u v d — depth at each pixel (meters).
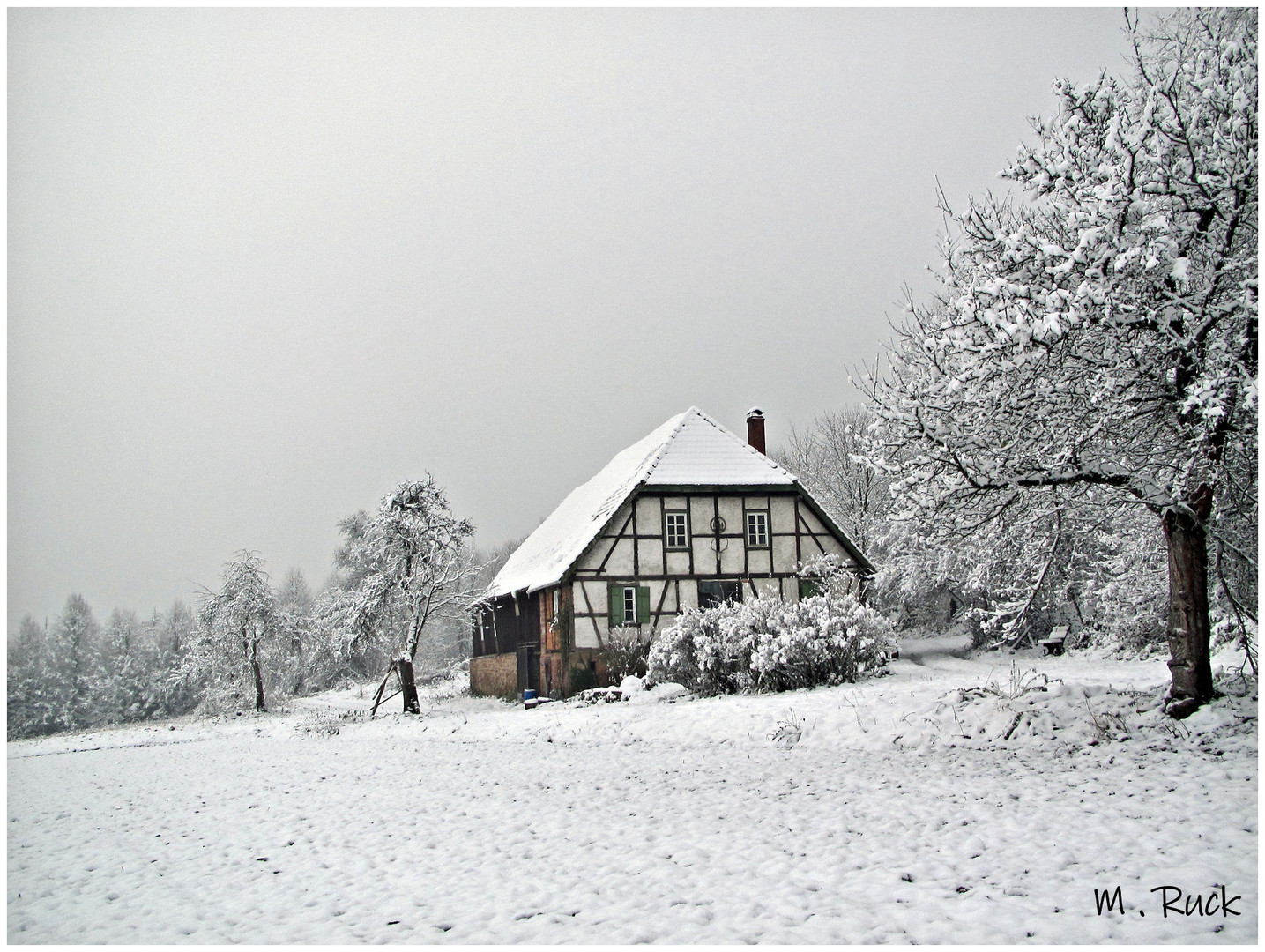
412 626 26.59
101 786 15.39
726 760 13.31
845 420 42.34
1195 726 10.93
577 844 8.62
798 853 7.76
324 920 6.75
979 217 12.34
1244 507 11.44
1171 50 12.17
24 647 58.56
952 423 11.62
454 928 6.35
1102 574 21.89
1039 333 10.35
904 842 7.88
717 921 6.16
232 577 36.00
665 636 21.62
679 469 27.89
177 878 8.31
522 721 21.03
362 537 27.84
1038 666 23.78
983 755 11.65
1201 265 11.29
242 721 32.03
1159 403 11.24
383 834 9.60
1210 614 14.81
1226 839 7.12
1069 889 6.33
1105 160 11.12
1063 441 11.46
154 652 58.16
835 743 13.66
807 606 20.17
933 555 13.89
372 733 22.31
